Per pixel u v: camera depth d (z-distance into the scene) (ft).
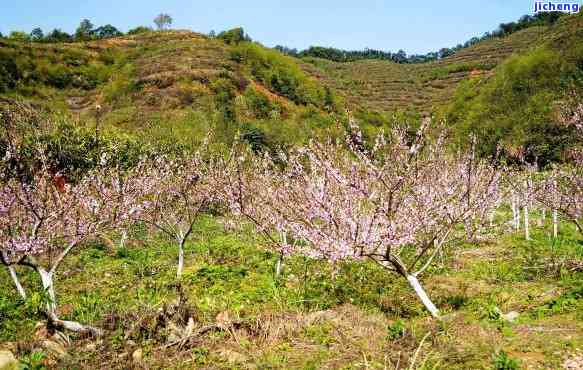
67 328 23.03
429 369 18.10
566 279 32.83
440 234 30.30
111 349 21.25
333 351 20.51
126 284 36.78
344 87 372.99
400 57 610.65
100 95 221.05
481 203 29.89
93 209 29.76
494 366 17.61
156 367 19.53
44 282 26.55
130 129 148.97
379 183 27.48
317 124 193.98
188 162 43.57
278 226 34.32
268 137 150.71
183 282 35.45
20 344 20.72
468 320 23.66
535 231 60.34
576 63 169.58
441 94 340.80
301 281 35.12
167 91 194.70
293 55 593.01
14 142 29.04
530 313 25.63
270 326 23.38
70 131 71.20
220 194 39.14
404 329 21.95
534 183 46.88
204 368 19.31
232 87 213.87
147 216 44.45
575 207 40.37
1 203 27.22
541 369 17.56
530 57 191.62
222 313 25.32
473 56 433.89
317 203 26.89
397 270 27.58
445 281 36.60
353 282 35.37
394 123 28.04
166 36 336.49
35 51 250.98
